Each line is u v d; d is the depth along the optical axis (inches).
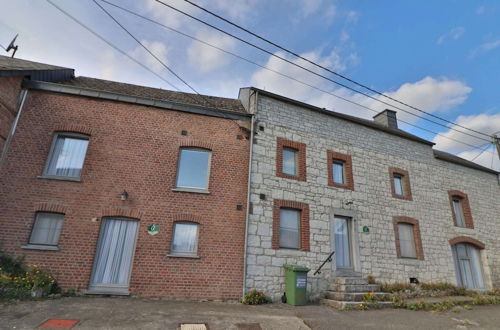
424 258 445.7
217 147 365.4
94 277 293.1
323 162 418.0
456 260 495.2
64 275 280.2
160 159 340.8
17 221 284.8
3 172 294.7
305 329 224.7
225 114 381.4
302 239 366.3
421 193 490.0
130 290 289.0
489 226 546.3
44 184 302.5
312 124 431.5
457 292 430.9
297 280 321.7
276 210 362.0
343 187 419.2
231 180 356.5
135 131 344.8
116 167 325.4
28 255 278.2
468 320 276.4
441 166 538.0
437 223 484.1
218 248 324.8
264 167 373.4
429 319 272.5
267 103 408.2
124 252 306.5
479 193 564.7
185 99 427.2
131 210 313.4
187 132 362.0
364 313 285.6
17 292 245.3
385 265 409.1
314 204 388.8
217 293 308.5
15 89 312.0
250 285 320.5
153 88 459.8
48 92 335.0
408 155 505.7
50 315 209.5
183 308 258.1
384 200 446.9
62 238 289.6
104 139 332.8
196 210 331.9
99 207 307.4
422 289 410.9
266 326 224.1
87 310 227.8
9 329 179.9
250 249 333.1
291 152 409.4
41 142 316.5
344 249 396.5
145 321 212.4
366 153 461.7
